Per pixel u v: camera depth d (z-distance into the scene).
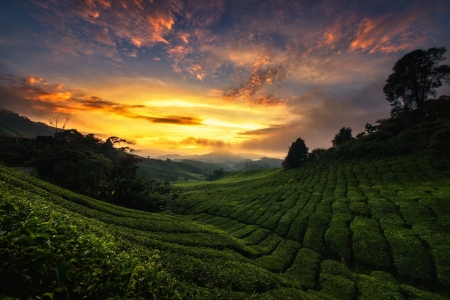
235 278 21.75
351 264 31.50
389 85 107.00
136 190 70.50
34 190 30.75
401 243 31.33
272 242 39.59
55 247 8.91
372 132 100.06
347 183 64.62
